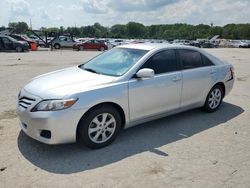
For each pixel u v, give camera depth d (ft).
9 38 84.02
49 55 73.05
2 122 17.42
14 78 32.83
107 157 13.44
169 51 17.38
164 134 16.40
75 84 13.98
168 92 16.78
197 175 12.01
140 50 16.80
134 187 11.05
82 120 13.51
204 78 19.04
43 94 13.24
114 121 14.64
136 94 15.15
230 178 11.86
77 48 107.76
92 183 11.26
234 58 72.59
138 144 14.96
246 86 31.27
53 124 12.71
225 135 16.48
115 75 15.25
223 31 378.94
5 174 11.74
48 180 11.40
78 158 13.24
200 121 18.75
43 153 13.62
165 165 12.80
